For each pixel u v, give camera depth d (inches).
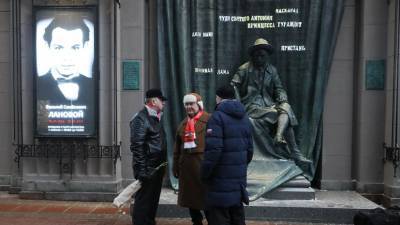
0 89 331.9
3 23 331.0
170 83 314.8
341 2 304.8
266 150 290.4
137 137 215.3
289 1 307.9
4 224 246.1
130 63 315.0
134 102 315.6
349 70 313.7
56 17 305.1
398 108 290.2
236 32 314.0
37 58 305.4
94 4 304.2
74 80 305.4
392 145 291.9
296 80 310.2
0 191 333.4
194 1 312.0
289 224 253.9
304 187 279.7
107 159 307.4
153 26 323.6
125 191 220.4
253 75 301.7
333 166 315.0
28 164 312.5
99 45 305.0
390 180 295.9
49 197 308.5
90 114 305.6
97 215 267.9
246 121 191.9
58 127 306.7
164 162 227.3
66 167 309.6
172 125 314.3
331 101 314.7
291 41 309.0
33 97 308.5
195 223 230.4
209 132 182.5
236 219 188.5
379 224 200.7
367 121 307.1
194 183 221.8
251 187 274.5
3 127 333.1
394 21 292.7
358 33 313.6
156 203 226.5
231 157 183.3
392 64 294.5
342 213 255.9
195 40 312.7
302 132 309.6
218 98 195.2
